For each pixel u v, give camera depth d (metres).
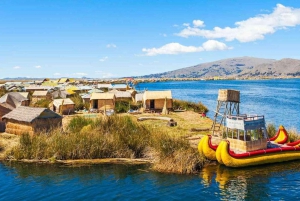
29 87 75.06
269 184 15.92
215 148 19.47
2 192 15.18
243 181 16.33
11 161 19.80
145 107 44.03
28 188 15.62
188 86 170.75
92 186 15.74
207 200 14.05
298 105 59.38
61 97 56.56
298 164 19.25
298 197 14.36
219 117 42.41
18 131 26.55
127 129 22.11
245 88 135.00
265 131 20.41
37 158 20.00
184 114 40.62
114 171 17.83
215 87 153.25
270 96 83.88
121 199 14.25
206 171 17.81
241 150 19.52
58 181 16.47
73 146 20.08
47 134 22.64
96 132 21.59
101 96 44.69
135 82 145.88
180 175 17.14
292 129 26.36
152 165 18.69
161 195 14.60
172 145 19.34
